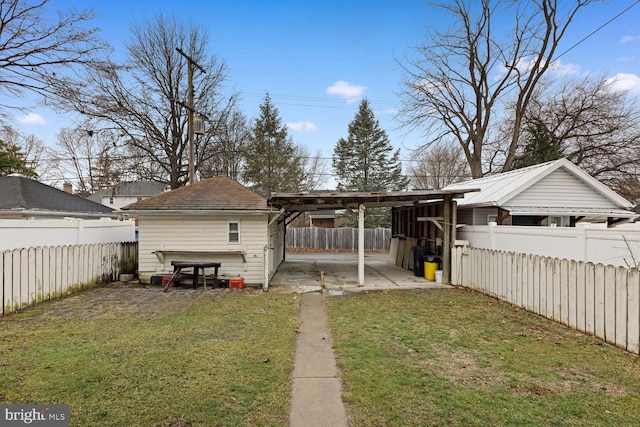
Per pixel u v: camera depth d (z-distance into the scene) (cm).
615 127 1938
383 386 342
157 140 1934
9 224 770
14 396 312
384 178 3266
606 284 478
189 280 994
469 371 379
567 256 668
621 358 417
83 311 652
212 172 2139
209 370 376
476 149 2177
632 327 436
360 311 669
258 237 986
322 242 2459
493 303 734
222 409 296
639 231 535
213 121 2056
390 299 785
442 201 1067
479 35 2047
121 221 1202
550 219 1166
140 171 1906
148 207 963
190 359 406
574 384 346
